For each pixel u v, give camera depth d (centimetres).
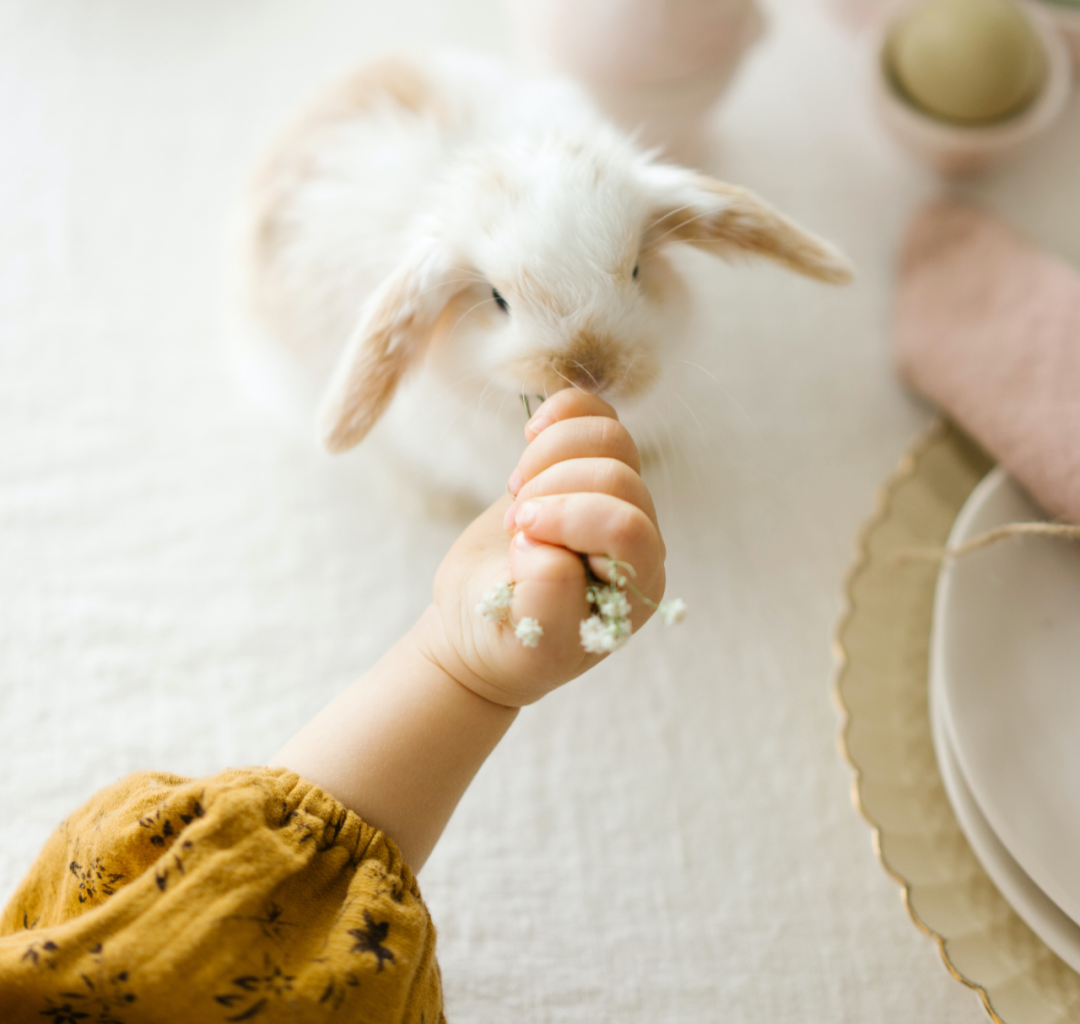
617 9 54
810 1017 47
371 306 45
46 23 64
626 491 39
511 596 39
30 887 42
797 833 50
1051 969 43
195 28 64
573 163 45
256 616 53
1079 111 62
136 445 56
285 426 57
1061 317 53
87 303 59
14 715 51
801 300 59
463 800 50
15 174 61
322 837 39
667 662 52
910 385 56
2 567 54
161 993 37
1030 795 44
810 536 55
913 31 58
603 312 44
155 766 51
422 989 40
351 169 51
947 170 60
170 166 61
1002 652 46
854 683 47
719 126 63
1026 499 49
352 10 65
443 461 52
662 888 49
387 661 42
